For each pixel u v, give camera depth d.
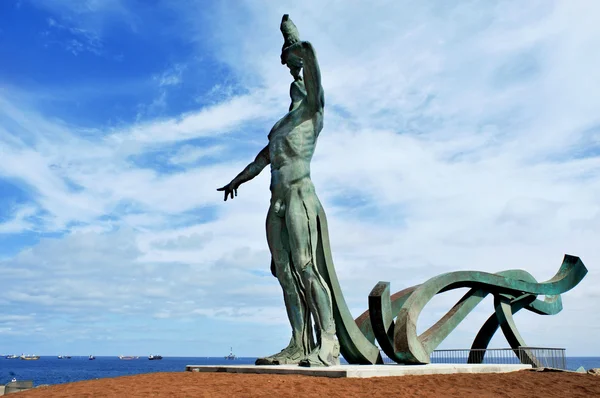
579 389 12.59
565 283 23.45
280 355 15.62
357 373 12.68
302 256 15.80
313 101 16.20
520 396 11.53
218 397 9.77
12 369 137.75
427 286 18.09
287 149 16.25
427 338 18.12
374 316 17.36
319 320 15.64
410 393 10.97
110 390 10.48
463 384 12.61
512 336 21.27
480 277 20.11
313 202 16.19
